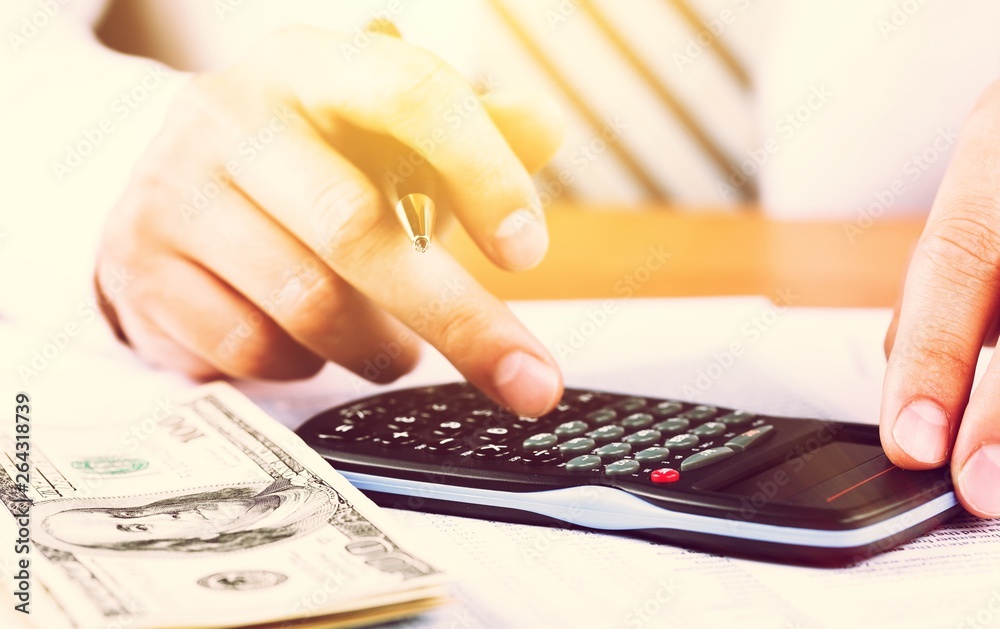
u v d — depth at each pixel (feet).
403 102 1.80
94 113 2.64
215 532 1.24
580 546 1.29
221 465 1.51
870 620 1.06
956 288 1.49
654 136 4.33
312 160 1.87
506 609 1.09
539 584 1.16
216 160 2.05
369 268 1.75
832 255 3.14
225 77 2.16
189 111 2.14
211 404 1.81
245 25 3.47
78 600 1.03
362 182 1.80
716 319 2.48
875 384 1.95
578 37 4.36
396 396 1.82
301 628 1.02
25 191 2.51
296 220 1.85
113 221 2.19
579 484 1.34
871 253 3.15
